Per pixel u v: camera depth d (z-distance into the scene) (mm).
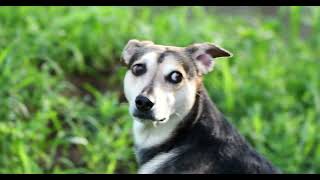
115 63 9398
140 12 10242
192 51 6293
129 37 9500
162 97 6098
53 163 8102
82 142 8180
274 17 10781
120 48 9391
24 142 8062
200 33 9492
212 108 6367
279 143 8414
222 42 9375
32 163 7828
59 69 8859
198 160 6246
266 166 6387
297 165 8195
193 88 6230
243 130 8477
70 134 8336
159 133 6332
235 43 9477
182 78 6156
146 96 6055
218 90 8891
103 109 8586
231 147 6309
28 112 8484
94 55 9383
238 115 8758
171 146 6332
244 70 9234
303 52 9688
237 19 10117
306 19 10508
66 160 8047
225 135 6336
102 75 9266
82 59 9219
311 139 8398
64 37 9281
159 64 6160
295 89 9148
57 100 8578
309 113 8695
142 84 6141
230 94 8750
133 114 6176
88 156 8156
